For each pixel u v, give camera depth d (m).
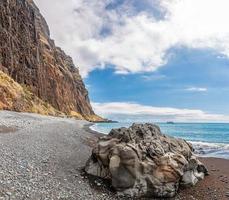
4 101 79.06
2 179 14.73
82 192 15.65
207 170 22.02
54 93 158.88
